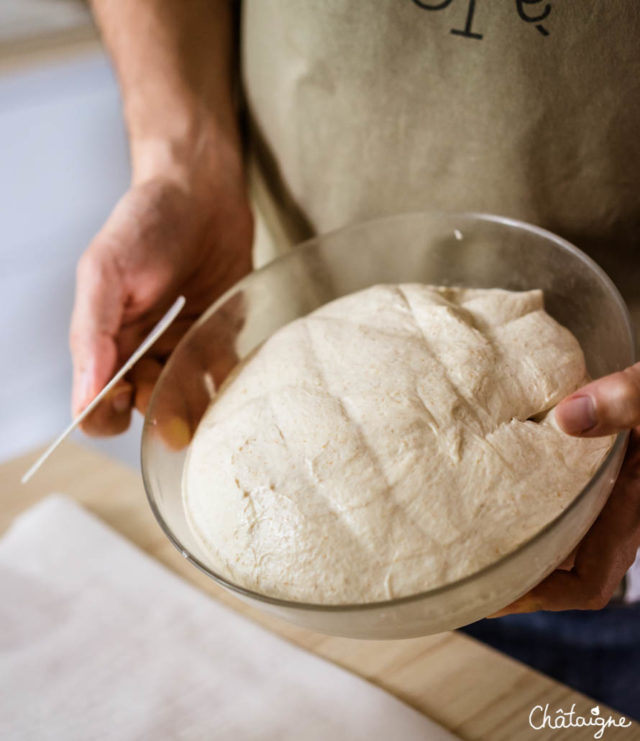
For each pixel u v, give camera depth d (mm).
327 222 625
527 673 480
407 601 339
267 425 429
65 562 599
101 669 527
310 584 390
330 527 393
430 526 387
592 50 470
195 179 614
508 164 526
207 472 432
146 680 514
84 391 539
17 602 578
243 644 524
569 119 497
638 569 576
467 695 476
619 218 529
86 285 546
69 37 1513
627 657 638
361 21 516
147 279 570
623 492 432
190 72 650
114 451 1355
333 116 564
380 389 424
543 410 432
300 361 454
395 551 385
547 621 645
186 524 431
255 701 488
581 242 547
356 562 387
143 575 582
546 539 346
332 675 493
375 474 399
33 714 509
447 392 418
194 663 519
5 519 657
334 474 402
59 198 1555
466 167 540
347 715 469
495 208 550
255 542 402
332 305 504
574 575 454
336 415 418
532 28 473
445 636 512
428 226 519
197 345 503
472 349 436
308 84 561
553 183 525
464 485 395
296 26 545
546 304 504
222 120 652
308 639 528
